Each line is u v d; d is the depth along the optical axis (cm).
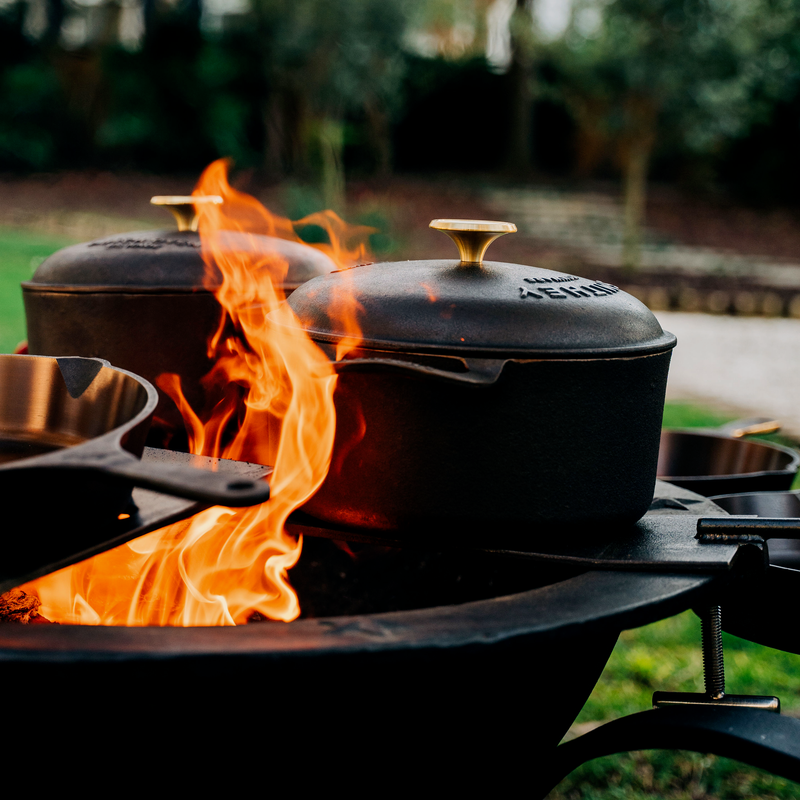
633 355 110
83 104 1484
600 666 117
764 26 934
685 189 1614
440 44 1725
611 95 995
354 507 115
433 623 88
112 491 94
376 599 154
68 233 1095
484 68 1703
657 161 1645
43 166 1438
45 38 1538
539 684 101
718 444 205
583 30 984
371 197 1358
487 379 103
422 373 101
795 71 1155
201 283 160
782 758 95
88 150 1493
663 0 894
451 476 108
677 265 1148
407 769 98
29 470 79
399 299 112
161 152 1498
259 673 79
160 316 159
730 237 1342
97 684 80
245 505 74
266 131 1545
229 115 1502
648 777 219
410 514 111
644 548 112
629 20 926
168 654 77
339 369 106
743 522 112
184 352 162
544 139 1769
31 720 83
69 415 113
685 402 552
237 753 89
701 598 103
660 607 96
